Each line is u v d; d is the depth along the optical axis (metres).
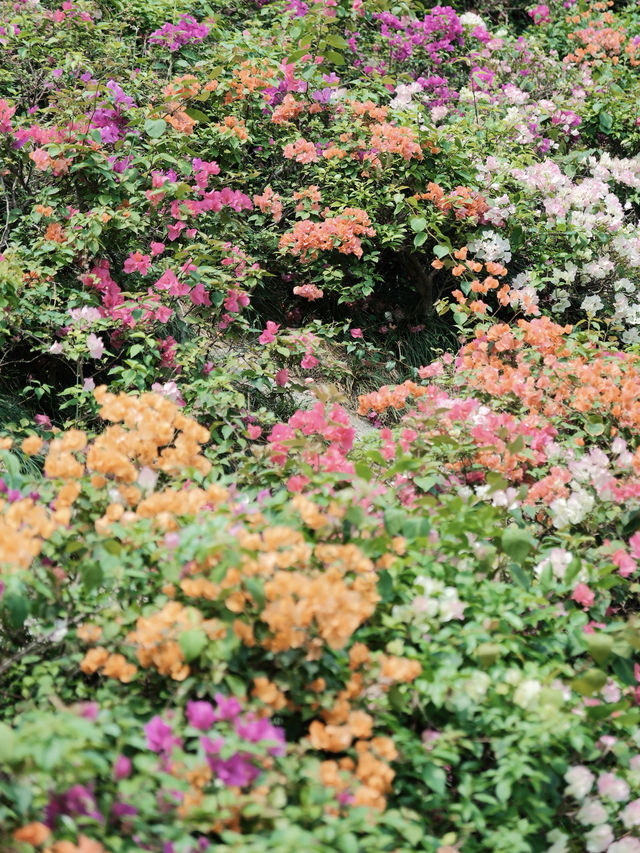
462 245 6.20
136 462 3.03
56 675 2.61
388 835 2.27
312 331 5.70
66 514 2.55
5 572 2.36
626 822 2.62
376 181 6.05
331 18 6.55
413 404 5.46
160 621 2.34
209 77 6.27
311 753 2.44
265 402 5.04
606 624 3.11
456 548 3.01
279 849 1.95
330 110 6.51
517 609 2.87
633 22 10.03
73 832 1.95
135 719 2.36
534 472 3.82
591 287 6.51
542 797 2.60
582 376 4.18
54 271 4.59
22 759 1.93
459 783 2.57
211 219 5.50
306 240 5.60
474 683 2.53
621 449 3.75
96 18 6.95
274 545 2.44
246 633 2.34
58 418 4.78
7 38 6.23
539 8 10.03
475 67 8.59
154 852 2.05
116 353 4.97
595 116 7.80
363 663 2.53
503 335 4.69
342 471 3.21
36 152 4.77
